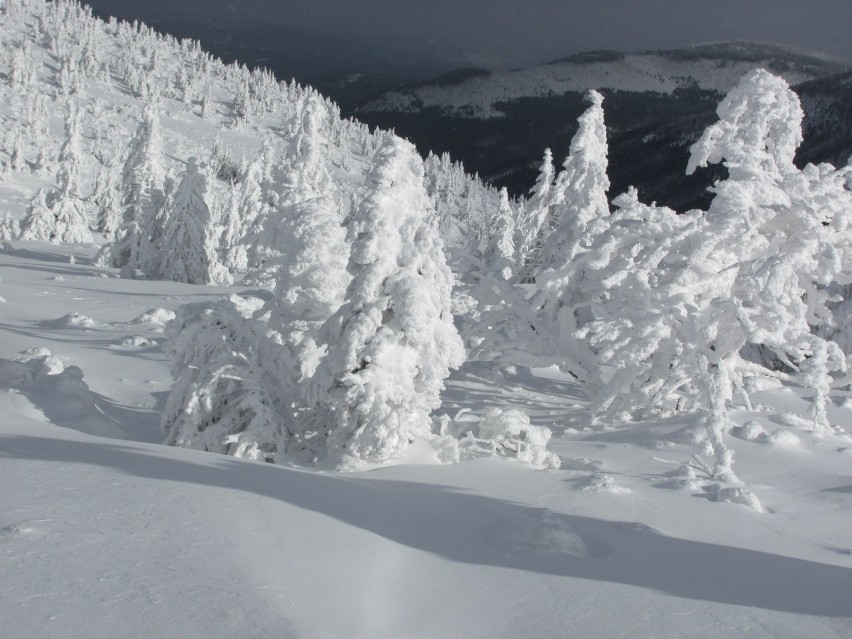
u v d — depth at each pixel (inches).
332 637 134.4
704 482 324.2
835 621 165.8
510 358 624.4
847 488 323.9
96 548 158.7
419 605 163.8
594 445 445.7
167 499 205.6
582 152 749.9
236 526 190.5
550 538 215.2
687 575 195.3
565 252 613.9
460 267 653.9
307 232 435.8
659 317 523.8
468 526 234.5
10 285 1187.9
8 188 4259.4
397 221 379.6
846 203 561.6
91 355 681.0
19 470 219.0
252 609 138.9
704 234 542.9
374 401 360.8
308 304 433.4
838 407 555.8
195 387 401.4
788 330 529.7
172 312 932.0
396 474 322.7
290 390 426.0
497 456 374.6
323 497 241.4
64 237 2728.8
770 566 208.4
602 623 159.8
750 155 562.3
